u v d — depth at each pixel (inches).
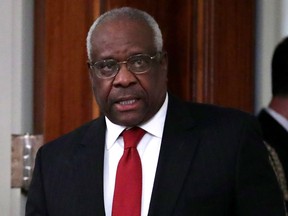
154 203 199.0
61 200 209.5
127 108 199.0
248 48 320.2
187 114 212.8
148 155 207.5
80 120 285.1
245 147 204.8
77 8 284.7
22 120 280.5
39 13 282.0
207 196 199.6
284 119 277.4
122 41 195.3
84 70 285.7
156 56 198.5
